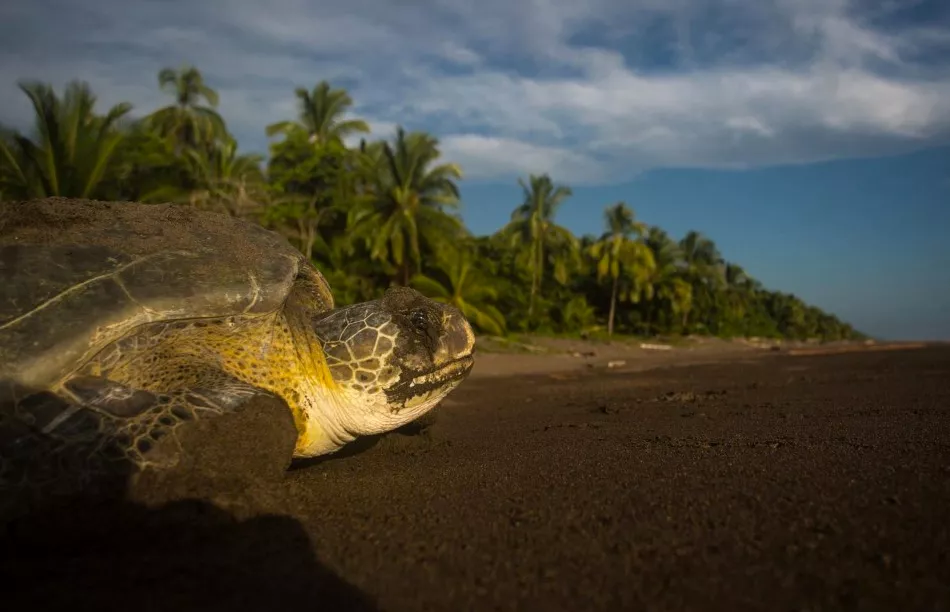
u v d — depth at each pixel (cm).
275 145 3719
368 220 3391
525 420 809
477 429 710
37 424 297
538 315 4791
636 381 1689
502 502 292
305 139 3803
